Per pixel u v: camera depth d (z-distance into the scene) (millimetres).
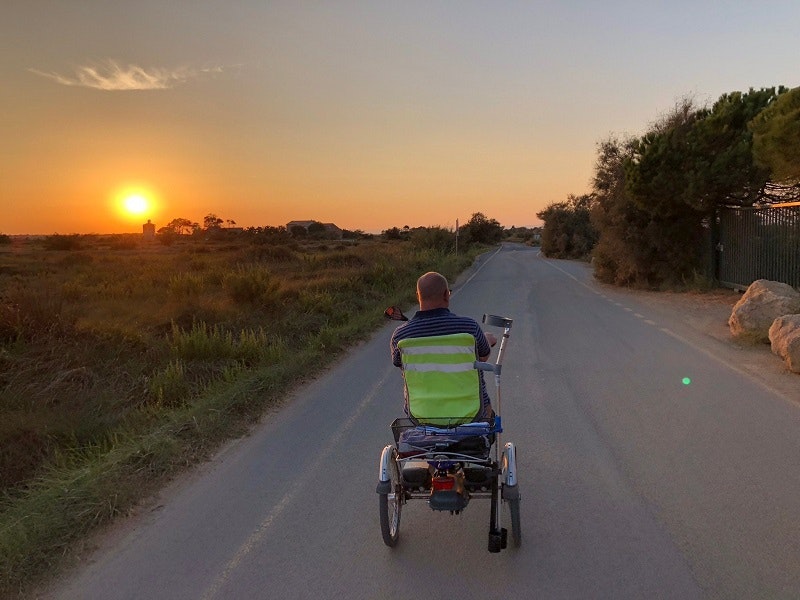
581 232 52906
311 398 8133
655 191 19172
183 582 3895
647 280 21922
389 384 8695
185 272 22547
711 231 19750
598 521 4426
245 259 33406
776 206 16078
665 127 20234
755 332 10797
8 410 7141
